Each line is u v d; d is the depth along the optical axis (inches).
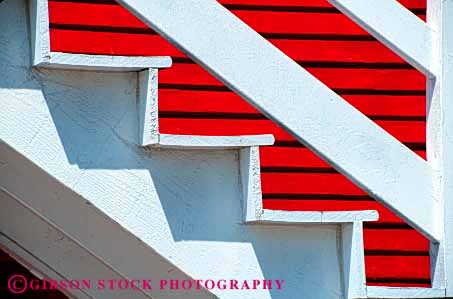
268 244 190.7
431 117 205.6
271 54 187.3
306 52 263.6
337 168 192.9
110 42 245.3
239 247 188.7
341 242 194.7
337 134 191.5
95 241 192.7
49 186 182.2
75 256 212.5
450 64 205.3
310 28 264.7
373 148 193.8
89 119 180.1
